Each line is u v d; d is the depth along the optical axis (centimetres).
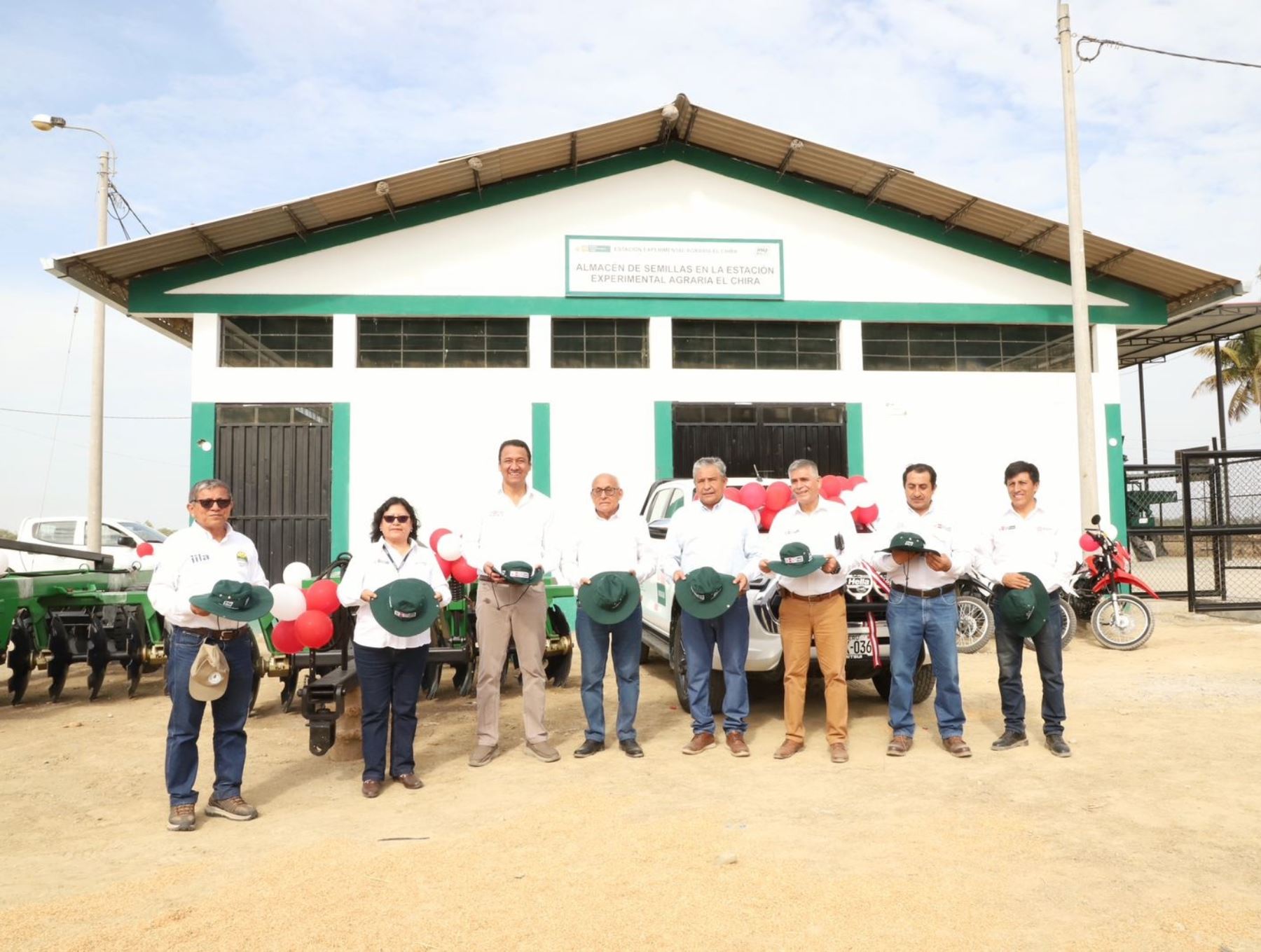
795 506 553
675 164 1191
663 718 671
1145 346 1734
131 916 330
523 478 567
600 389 1160
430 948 301
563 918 322
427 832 423
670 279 1179
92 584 862
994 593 555
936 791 469
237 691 461
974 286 1221
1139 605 922
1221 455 1144
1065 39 1133
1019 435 1216
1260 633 1000
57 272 1016
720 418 1182
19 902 347
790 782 490
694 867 367
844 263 1206
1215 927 309
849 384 1199
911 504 545
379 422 1125
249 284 1114
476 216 1155
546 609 582
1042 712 545
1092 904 328
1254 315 1516
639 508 1152
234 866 383
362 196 1067
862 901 332
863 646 606
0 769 559
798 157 1145
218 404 1107
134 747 616
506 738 621
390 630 475
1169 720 614
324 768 552
